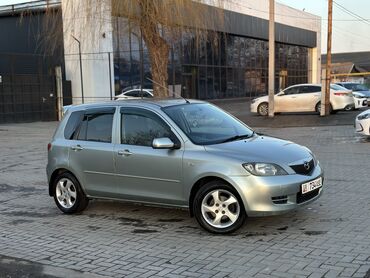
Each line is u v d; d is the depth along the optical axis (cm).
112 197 711
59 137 774
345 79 7981
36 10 2767
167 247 580
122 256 558
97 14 1800
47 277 506
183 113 689
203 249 565
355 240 566
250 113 2786
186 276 489
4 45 2947
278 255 530
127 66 2883
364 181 898
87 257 561
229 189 602
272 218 669
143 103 704
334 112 2522
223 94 3844
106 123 723
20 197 898
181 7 1661
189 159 625
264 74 4481
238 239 592
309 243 563
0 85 2542
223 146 630
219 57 3759
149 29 1631
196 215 626
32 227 698
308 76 5450
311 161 637
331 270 481
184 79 3338
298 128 1964
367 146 1367
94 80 2722
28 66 2789
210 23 1883
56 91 2778
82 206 750
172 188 646
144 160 664
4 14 2902
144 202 679
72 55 2742
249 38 4197
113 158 696
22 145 1672
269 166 590
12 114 2598
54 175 777
